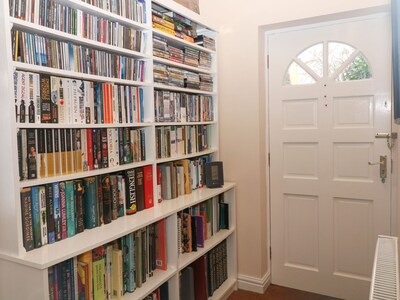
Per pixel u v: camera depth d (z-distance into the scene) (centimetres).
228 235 273
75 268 154
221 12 285
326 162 271
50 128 154
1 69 136
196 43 263
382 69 248
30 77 144
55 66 154
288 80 280
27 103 143
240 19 278
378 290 125
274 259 294
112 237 161
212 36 280
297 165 281
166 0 216
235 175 289
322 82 267
